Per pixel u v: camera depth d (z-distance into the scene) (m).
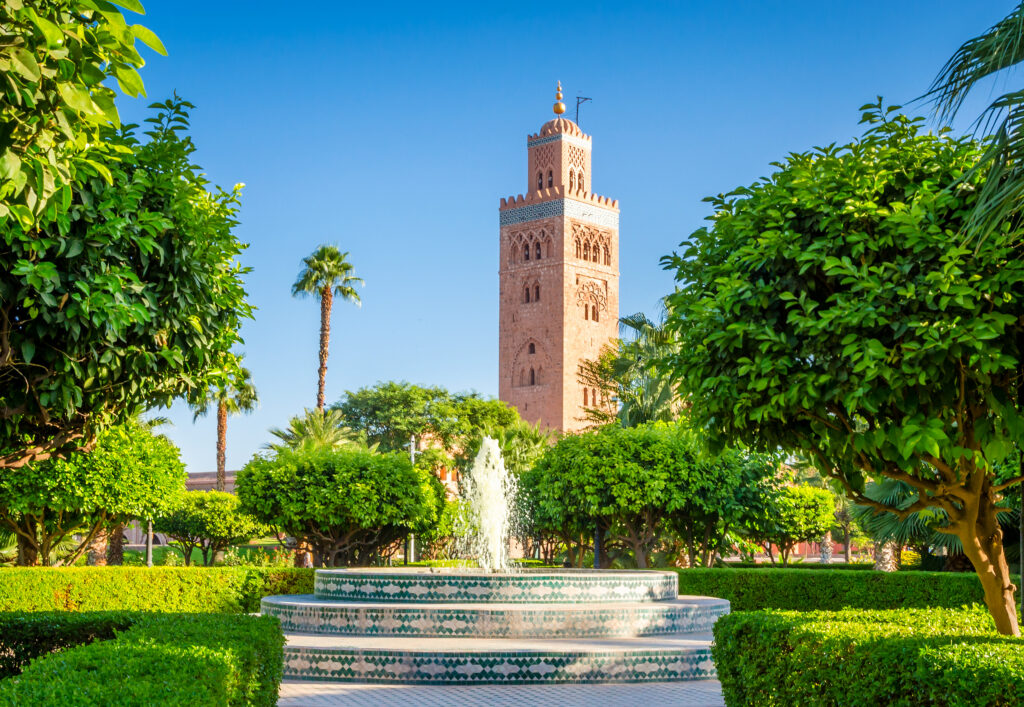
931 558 22.89
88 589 21.48
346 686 11.98
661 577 15.84
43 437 9.37
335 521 29.92
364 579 15.06
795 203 7.96
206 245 9.00
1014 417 7.32
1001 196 5.91
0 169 4.07
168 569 22.42
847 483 8.74
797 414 8.21
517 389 83.69
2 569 21.09
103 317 7.46
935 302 7.09
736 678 8.22
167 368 9.02
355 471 30.34
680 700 11.00
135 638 7.09
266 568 23.73
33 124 4.35
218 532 43.28
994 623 8.08
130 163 8.23
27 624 9.08
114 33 4.15
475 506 22.20
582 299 83.19
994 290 6.84
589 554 34.62
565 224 82.06
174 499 27.36
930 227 7.19
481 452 22.44
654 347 32.91
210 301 9.25
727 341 7.96
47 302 7.14
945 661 5.37
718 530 28.38
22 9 3.73
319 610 14.09
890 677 5.75
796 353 7.71
